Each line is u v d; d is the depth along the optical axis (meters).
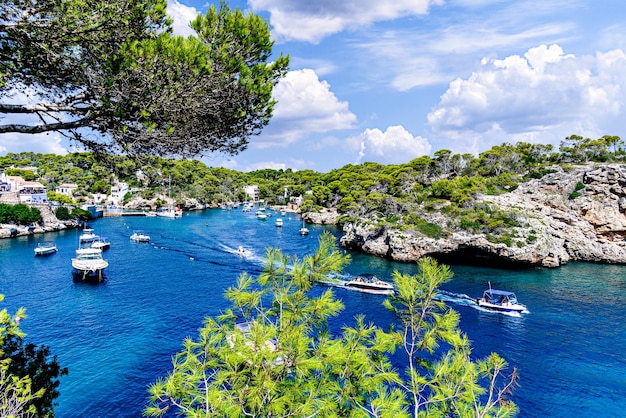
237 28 10.05
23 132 8.09
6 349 9.41
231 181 190.12
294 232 91.69
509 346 29.80
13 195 95.56
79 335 31.41
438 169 99.56
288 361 5.64
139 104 8.41
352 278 49.47
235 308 6.87
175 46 8.43
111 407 21.66
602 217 66.38
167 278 49.50
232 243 75.44
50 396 9.43
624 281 50.00
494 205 64.88
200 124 10.07
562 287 47.00
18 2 7.25
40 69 8.30
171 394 6.12
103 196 144.38
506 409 6.96
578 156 90.19
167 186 149.00
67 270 53.59
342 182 123.62
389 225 65.56
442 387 6.59
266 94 10.93
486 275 53.00
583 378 25.02
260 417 5.45
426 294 7.25
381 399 6.21
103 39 7.99
